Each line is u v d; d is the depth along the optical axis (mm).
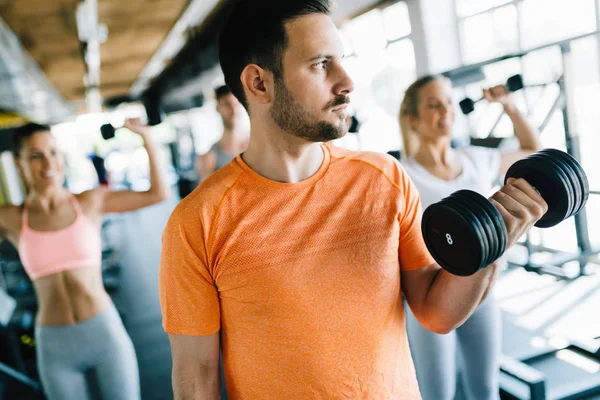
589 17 3500
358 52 6578
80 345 1701
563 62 3102
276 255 758
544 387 2082
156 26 7730
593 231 3895
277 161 789
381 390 774
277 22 729
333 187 800
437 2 5156
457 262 708
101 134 1928
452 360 1646
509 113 2084
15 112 13086
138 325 3682
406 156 1917
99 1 5883
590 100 3676
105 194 1854
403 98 1886
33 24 6250
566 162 750
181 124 13445
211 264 773
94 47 8383
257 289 756
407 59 5645
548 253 4043
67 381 1713
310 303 750
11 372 2832
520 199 699
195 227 770
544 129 3658
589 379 2316
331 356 750
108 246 6711
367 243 784
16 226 1752
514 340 2820
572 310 3098
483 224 662
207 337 810
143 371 2895
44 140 1719
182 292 796
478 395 1688
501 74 4086
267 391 778
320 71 733
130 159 13648
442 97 1748
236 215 774
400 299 830
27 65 7566
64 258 1705
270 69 751
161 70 12414
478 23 4781
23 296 4277
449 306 807
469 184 1806
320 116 743
